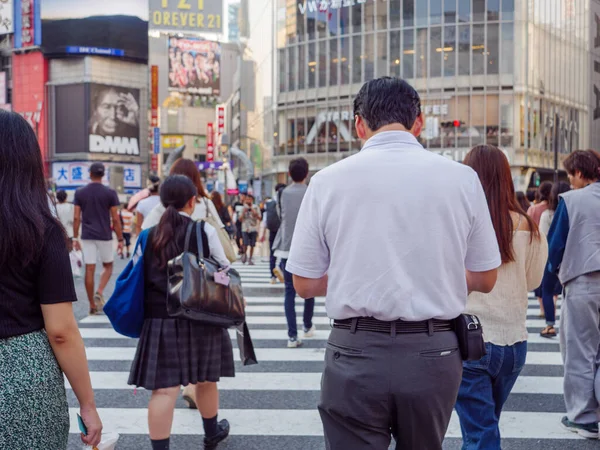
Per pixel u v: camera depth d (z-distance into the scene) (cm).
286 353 693
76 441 437
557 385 573
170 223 383
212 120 8338
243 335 409
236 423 474
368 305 223
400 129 240
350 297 226
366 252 224
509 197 330
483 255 241
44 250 196
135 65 5594
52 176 5412
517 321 323
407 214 224
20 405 187
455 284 231
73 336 202
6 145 194
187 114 8162
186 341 379
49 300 196
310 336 773
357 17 4300
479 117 4012
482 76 4009
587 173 439
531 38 4047
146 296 384
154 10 6112
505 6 3981
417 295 223
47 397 194
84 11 5344
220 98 8412
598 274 422
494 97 4000
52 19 5328
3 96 5559
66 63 5403
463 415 320
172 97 8162
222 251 395
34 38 5425
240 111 6444
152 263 382
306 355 684
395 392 221
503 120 3994
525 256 329
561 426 462
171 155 2598
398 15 4147
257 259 1878
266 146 5153
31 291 197
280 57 4781
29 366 191
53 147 5438
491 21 3991
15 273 193
